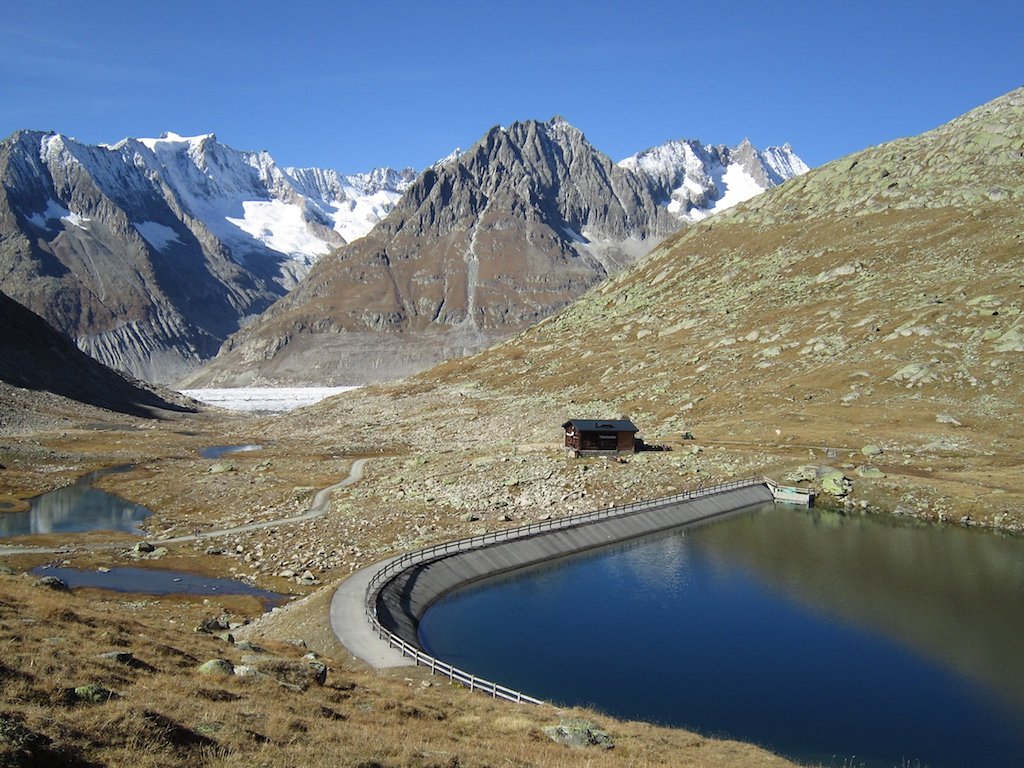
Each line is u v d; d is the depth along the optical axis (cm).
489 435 16600
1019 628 6388
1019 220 18825
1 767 1722
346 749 2447
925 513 10088
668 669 5522
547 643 5991
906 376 13900
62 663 2633
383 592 6372
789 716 4812
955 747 4441
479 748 2884
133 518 10325
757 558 8469
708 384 16212
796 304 18812
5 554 8206
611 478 11275
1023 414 12256
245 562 7962
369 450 16362
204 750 2200
